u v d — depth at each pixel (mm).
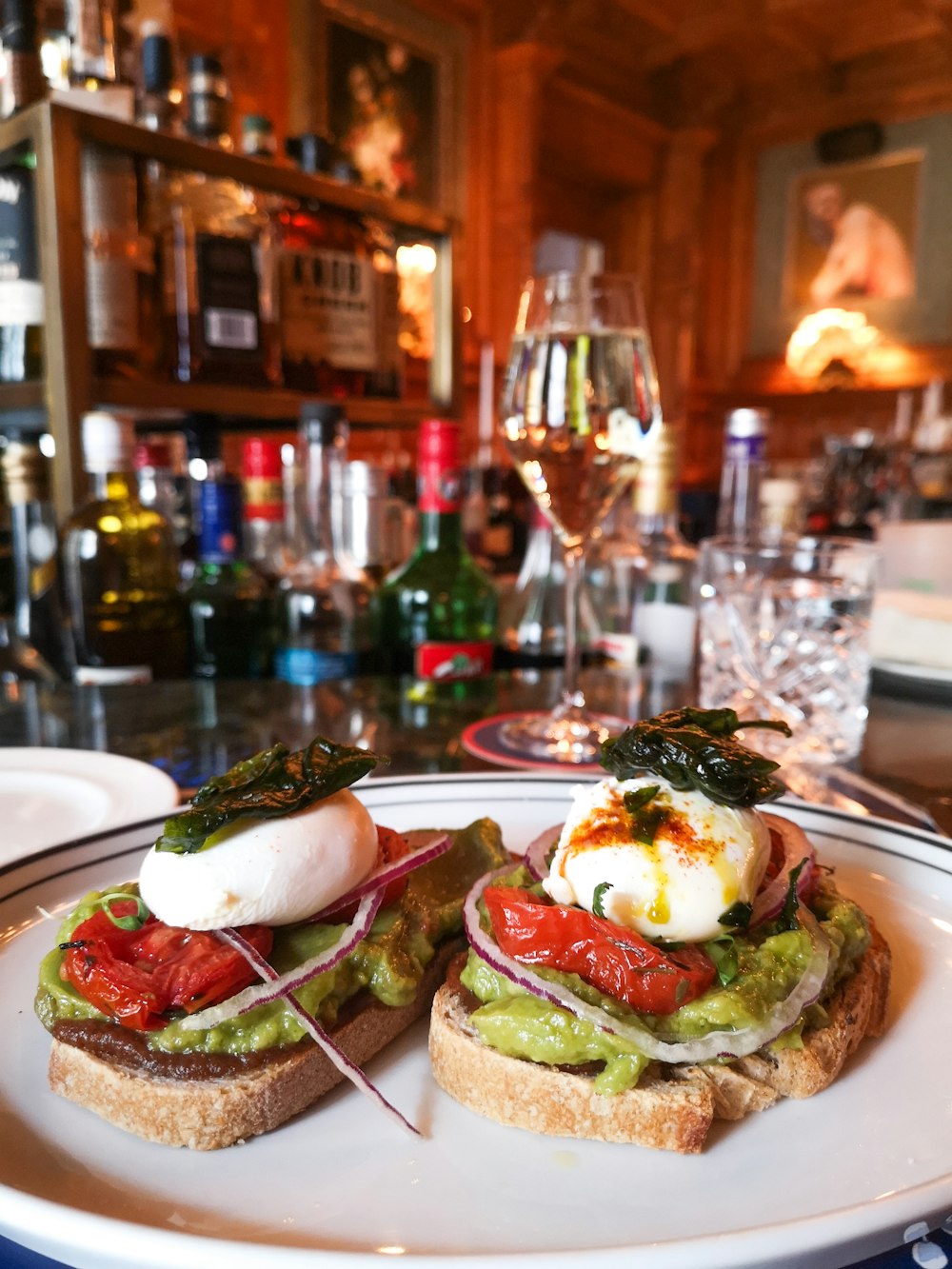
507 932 781
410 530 2488
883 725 1695
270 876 767
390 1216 616
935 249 10172
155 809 1174
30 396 2115
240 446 4980
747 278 11445
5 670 2121
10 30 2080
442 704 1782
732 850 822
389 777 1258
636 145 10102
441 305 2895
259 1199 631
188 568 2248
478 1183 651
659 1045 706
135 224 2121
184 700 1802
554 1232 601
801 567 1549
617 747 867
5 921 934
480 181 7723
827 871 969
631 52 9484
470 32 7281
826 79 10398
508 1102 719
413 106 6832
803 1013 755
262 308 2383
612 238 10805
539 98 8094
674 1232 599
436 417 2906
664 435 1984
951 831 1202
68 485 2016
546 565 2195
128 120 2150
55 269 1918
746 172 11250
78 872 1012
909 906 994
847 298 10797
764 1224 550
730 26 8977
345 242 2582
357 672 1974
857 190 10562
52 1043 776
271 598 2043
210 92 2346
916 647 1883
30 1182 639
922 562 2479
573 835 861
